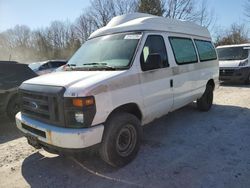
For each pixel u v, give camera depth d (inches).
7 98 244.7
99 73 151.6
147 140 195.9
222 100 334.3
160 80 180.2
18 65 266.4
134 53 162.6
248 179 136.2
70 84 136.7
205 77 252.2
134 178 141.9
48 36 2047.2
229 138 195.6
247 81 462.3
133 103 158.1
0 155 179.2
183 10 1218.0
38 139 145.2
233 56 470.9
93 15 1512.1
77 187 135.9
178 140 194.7
